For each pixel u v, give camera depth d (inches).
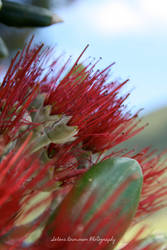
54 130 9.9
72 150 10.7
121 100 10.6
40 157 10.0
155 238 10.6
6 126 9.5
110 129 10.8
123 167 9.8
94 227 9.2
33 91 9.6
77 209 9.4
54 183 10.1
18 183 8.6
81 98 10.2
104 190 9.5
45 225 9.6
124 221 9.4
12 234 9.4
